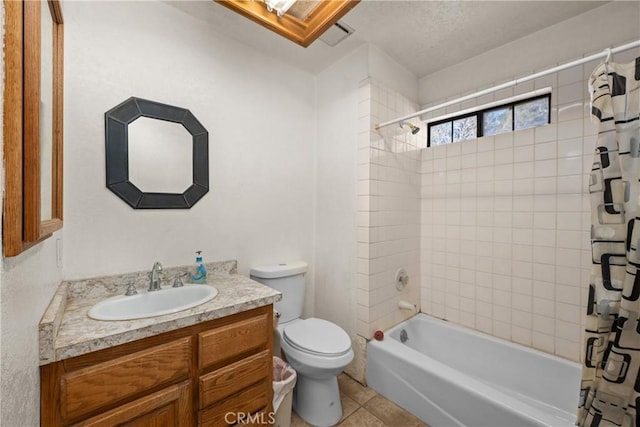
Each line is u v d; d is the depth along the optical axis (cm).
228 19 161
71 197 121
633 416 107
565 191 163
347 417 156
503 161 187
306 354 143
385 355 173
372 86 186
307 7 148
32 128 55
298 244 212
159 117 145
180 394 99
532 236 175
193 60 158
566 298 163
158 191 145
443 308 219
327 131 214
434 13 157
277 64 199
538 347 172
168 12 149
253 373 120
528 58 177
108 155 130
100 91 129
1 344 45
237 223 177
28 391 62
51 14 94
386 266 198
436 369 152
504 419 124
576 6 151
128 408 88
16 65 49
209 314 106
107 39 131
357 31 173
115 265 132
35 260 69
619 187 112
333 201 209
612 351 112
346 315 199
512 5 150
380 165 192
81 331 87
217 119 168
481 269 197
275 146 198
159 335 96
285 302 183
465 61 206
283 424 142
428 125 231
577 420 120
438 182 222
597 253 117
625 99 112
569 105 161
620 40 145
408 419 155
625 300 109
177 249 152
